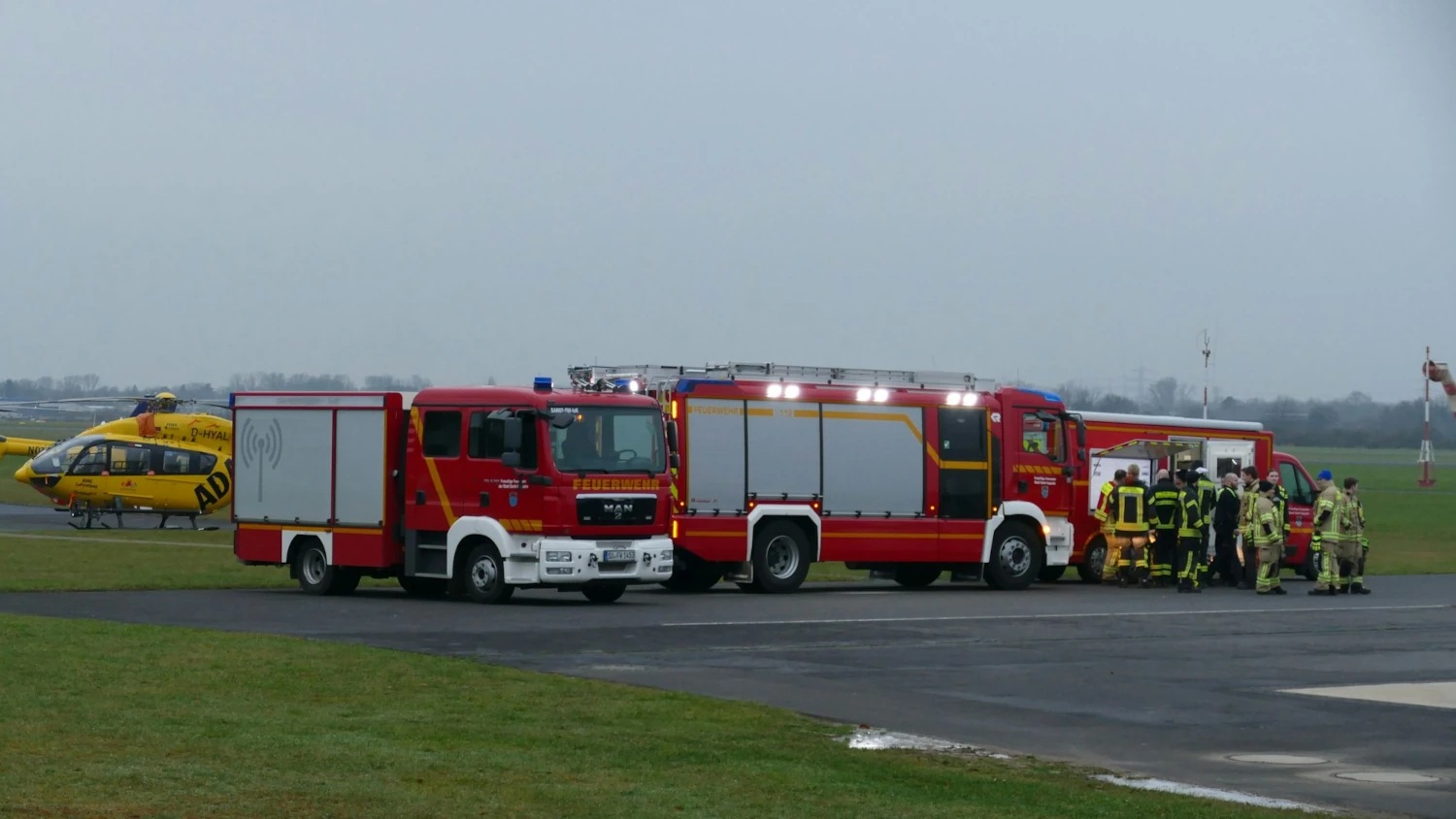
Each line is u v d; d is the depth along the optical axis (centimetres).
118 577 2525
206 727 1058
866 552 2577
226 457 4478
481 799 858
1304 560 3098
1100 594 2597
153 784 857
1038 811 868
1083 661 1580
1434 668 1559
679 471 2431
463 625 1859
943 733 1136
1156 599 2488
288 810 808
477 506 2192
